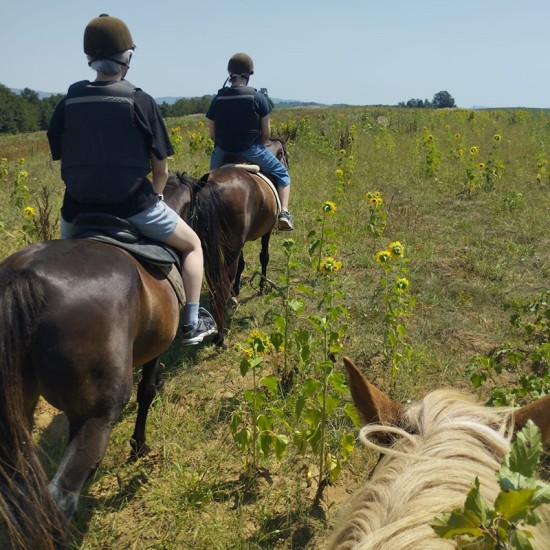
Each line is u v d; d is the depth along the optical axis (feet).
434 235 27.61
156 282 10.20
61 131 10.07
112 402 8.38
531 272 23.21
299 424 13.25
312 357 15.89
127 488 11.69
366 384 5.42
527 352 16.98
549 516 4.22
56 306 7.87
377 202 25.36
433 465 4.15
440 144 58.54
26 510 7.25
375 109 114.32
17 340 7.59
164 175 10.57
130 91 9.84
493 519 3.28
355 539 3.96
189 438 13.03
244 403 14.35
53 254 8.50
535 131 67.97
